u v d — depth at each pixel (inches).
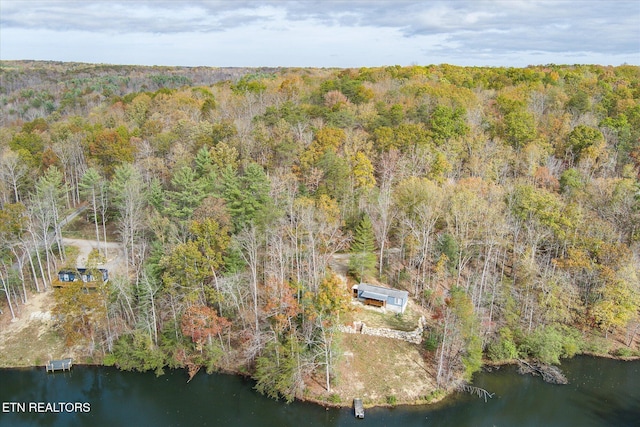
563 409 2372.0
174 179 3233.3
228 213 2925.7
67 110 7037.4
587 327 2859.3
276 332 2447.1
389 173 3575.3
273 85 6471.5
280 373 2416.3
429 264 3181.6
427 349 2655.0
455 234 3166.8
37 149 4320.9
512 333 2790.4
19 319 2896.2
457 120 4119.1
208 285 2706.7
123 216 3329.2
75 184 4183.1
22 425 2331.4
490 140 4239.7
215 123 4503.0
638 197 3125.0
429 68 7111.2
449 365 2455.7
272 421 2315.5
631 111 4512.8
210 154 3627.0
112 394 2544.3
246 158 3722.9
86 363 2691.9
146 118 5260.8
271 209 2923.2
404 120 4419.3
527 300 2859.3
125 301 2815.0
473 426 2250.2
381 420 2276.1
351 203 3437.5
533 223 3078.2
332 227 3065.9
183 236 2928.2
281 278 2508.6
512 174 3858.3
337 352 2406.5
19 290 2994.6
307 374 2498.8
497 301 2849.4
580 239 2918.3
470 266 3216.0
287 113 4451.3
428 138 3905.0
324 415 2311.8
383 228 3144.7
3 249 2960.1
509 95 5147.6
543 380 2576.3
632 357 2755.9
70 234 3688.5
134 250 3206.2
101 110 6151.6
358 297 2950.3
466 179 3435.0
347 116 4296.3
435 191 3181.6
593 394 2485.2
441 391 2433.6
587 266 2770.7
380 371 2512.3
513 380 2578.7
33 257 3253.0
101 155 3961.6
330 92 5103.3
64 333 2783.0
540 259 3078.2
